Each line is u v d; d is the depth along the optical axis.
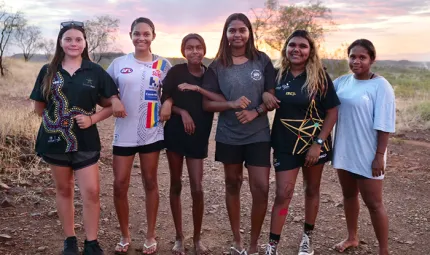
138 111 3.91
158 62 4.06
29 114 8.46
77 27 3.66
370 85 3.80
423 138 10.32
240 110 3.83
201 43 3.91
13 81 23.84
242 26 3.77
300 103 3.72
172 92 4.00
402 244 4.58
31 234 4.43
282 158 3.83
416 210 5.57
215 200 5.77
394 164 7.90
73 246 3.86
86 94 3.65
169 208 5.43
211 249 4.36
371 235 4.77
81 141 3.67
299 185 6.39
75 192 5.59
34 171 6.10
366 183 3.85
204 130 4.01
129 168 4.05
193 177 4.06
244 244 4.49
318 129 3.79
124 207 4.14
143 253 4.19
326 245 4.51
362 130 3.80
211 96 3.83
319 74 3.76
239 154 3.90
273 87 3.82
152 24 4.00
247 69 3.83
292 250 4.40
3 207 4.99
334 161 3.98
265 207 3.92
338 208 5.56
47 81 3.60
